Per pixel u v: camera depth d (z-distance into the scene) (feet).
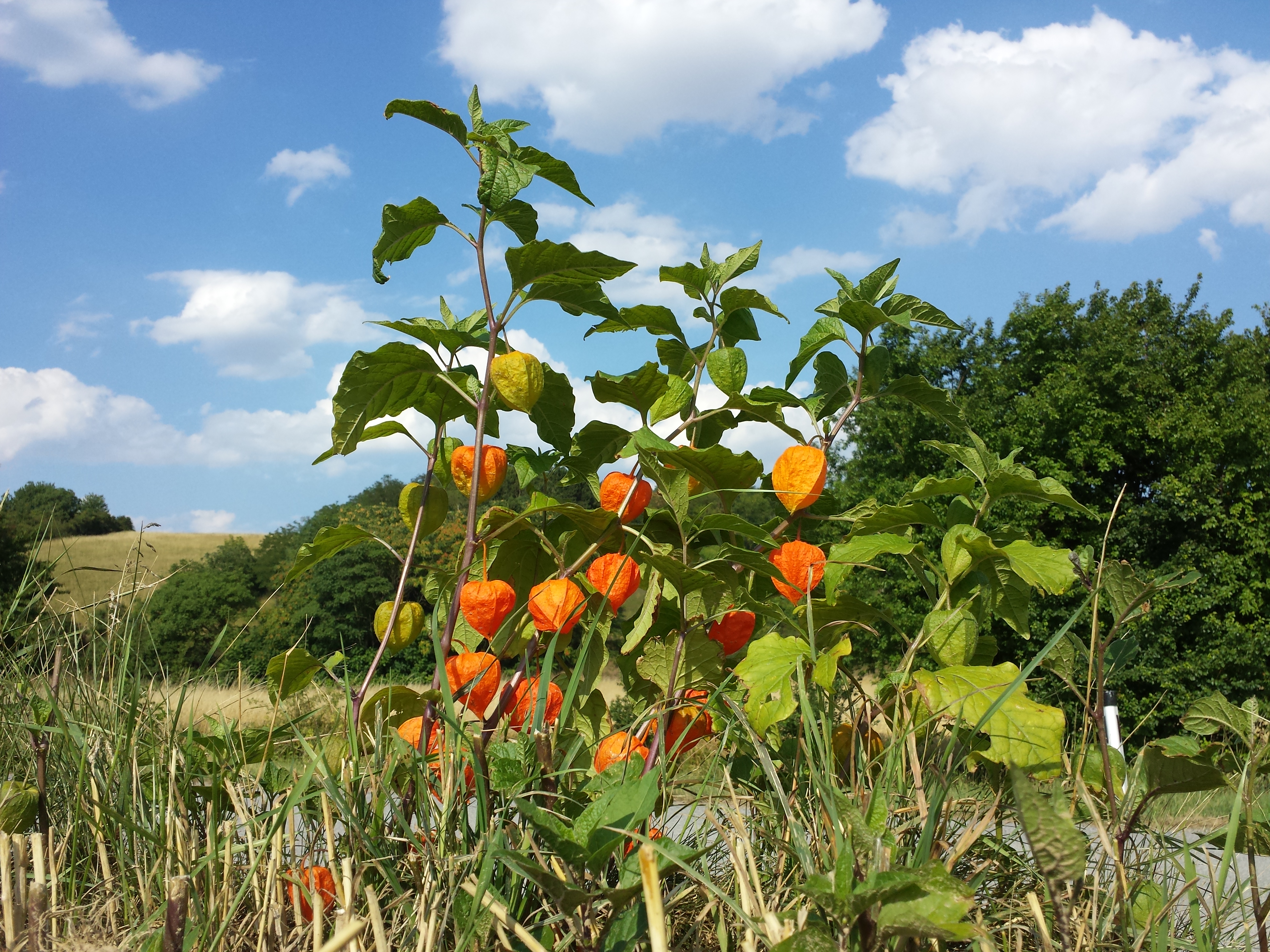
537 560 6.37
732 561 5.23
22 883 3.68
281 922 3.75
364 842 3.84
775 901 3.83
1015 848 5.01
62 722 4.76
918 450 60.44
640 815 3.39
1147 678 47.14
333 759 5.02
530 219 5.49
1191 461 54.54
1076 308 63.10
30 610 6.36
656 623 6.47
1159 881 4.86
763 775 5.51
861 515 6.43
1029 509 54.03
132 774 4.79
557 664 6.21
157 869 4.00
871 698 4.89
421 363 5.32
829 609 6.01
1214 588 50.34
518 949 3.52
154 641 5.94
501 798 4.05
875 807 3.39
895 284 6.79
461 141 5.39
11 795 4.61
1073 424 57.21
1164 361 59.57
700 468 5.81
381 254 5.43
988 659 6.29
